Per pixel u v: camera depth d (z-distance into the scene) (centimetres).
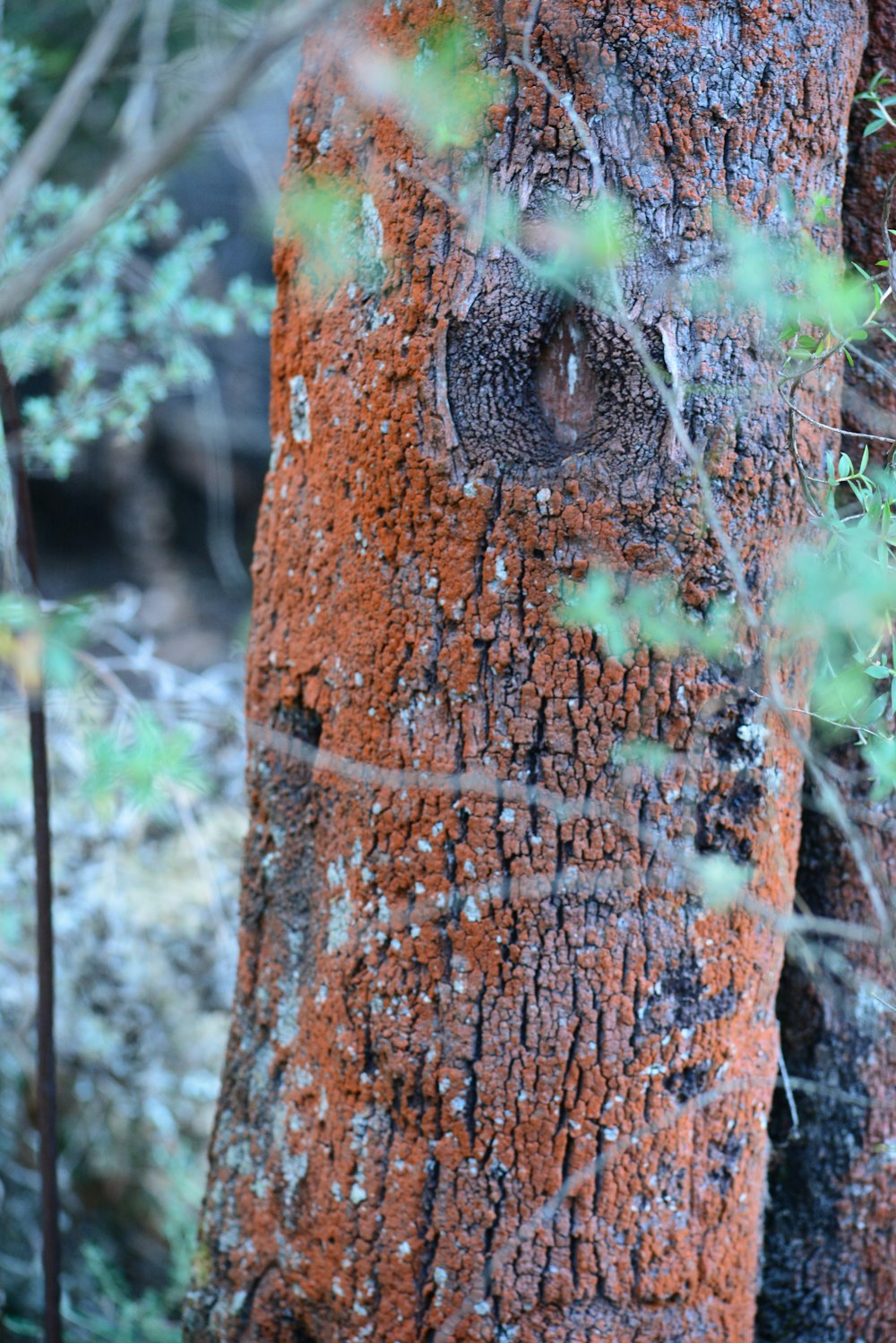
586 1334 221
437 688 219
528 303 216
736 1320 226
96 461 579
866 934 222
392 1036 222
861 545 212
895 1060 234
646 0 214
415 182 217
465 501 217
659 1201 222
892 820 231
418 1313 223
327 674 224
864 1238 235
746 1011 223
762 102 215
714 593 217
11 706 267
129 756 219
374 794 221
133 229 263
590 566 216
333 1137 225
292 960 229
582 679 218
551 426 219
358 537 221
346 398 221
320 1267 226
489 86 215
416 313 217
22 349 257
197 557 597
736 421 216
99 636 320
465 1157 221
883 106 219
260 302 269
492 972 220
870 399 229
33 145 204
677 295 215
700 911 220
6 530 247
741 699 219
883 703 216
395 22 218
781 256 216
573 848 219
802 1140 234
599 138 215
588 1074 220
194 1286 234
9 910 275
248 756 231
